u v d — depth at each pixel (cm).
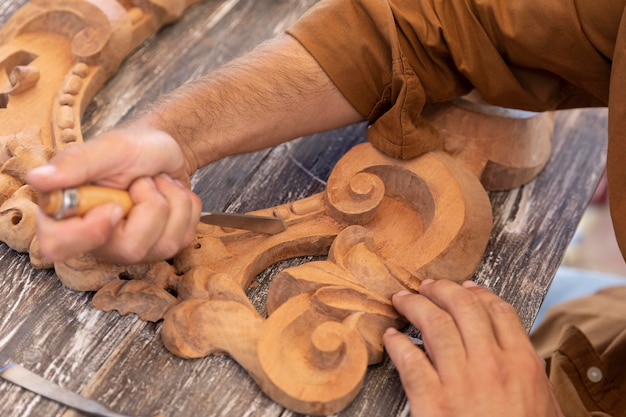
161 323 89
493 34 95
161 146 75
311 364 81
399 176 99
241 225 93
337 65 98
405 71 94
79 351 85
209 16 137
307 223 97
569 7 90
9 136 101
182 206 76
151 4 125
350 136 120
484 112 108
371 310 86
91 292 91
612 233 219
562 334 127
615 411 118
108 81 122
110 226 69
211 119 95
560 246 107
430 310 83
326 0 102
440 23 95
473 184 99
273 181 111
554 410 82
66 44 119
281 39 102
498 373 79
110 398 81
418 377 79
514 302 99
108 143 69
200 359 85
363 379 81
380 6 94
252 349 82
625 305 141
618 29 89
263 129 99
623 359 121
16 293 90
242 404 82
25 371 82
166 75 125
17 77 108
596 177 118
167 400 82
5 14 129
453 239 91
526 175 113
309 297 85
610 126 91
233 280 87
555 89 103
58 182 65
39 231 68
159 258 81
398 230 98
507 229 108
